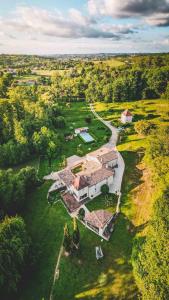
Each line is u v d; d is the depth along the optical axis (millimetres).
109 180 77188
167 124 109688
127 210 67375
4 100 104688
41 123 108312
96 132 116062
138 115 126500
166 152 75625
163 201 54406
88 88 172875
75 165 90062
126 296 47844
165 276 42031
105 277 51594
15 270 48812
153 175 70812
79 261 55281
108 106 149625
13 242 51406
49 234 63375
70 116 140375
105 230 61812
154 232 49750
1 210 66250
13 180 72625
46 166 91812
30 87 172625
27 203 74312
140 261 47875
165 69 156500
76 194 71562
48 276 53156
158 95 156000
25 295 49938
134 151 94750
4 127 99375
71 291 50000
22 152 92750
